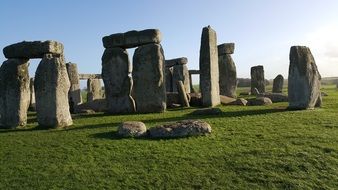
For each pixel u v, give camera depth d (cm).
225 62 3134
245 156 1145
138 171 1070
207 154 1172
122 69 2284
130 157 1171
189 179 1016
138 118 1892
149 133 1387
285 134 1344
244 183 992
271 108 1992
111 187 983
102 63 2338
